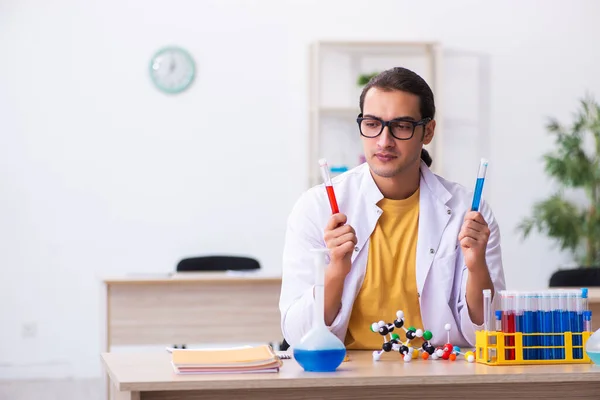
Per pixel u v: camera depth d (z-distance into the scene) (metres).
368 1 6.01
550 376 1.84
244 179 5.93
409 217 2.27
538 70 6.14
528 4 6.13
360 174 2.31
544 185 6.15
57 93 5.79
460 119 6.08
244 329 4.25
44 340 5.79
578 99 6.17
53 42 5.78
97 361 5.83
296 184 5.96
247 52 5.93
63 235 5.79
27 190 5.77
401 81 2.08
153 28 5.85
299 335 2.13
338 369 1.90
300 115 5.97
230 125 5.91
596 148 5.86
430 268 2.24
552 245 6.16
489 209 2.33
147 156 5.86
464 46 6.09
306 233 2.23
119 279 4.14
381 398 1.88
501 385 1.92
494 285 2.27
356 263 2.22
